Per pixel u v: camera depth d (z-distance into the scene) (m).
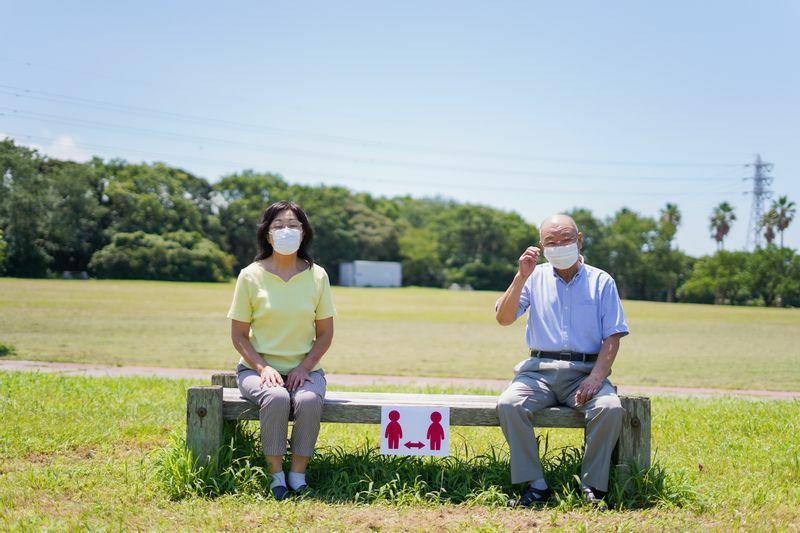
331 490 4.51
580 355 4.75
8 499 4.18
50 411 6.68
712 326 31.44
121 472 4.82
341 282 88.44
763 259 76.44
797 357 17.53
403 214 121.69
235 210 91.31
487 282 96.56
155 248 73.12
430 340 20.02
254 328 4.95
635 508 4.33
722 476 5.12
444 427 4.63
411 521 4.00
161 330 19.94
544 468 4.80
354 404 4.64
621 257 88.38
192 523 3.84
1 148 64.94
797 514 4.20
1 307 26.30
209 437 4.52
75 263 73.38
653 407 8.25
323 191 100.50
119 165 86.44
